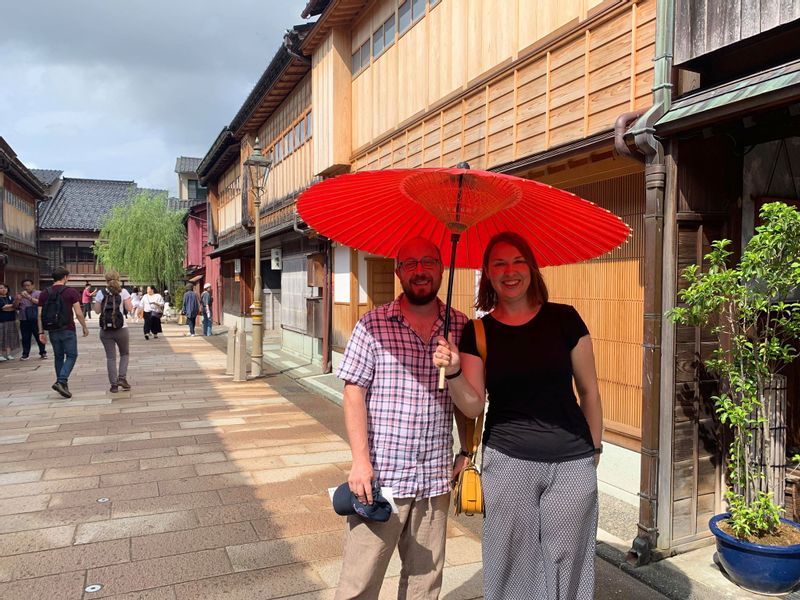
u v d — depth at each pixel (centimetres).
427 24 752
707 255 343
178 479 531
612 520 441
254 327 1137
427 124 752
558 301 573
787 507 393
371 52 927
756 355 342
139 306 3058
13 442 650
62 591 336
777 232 307
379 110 901
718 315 388
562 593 227
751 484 359
